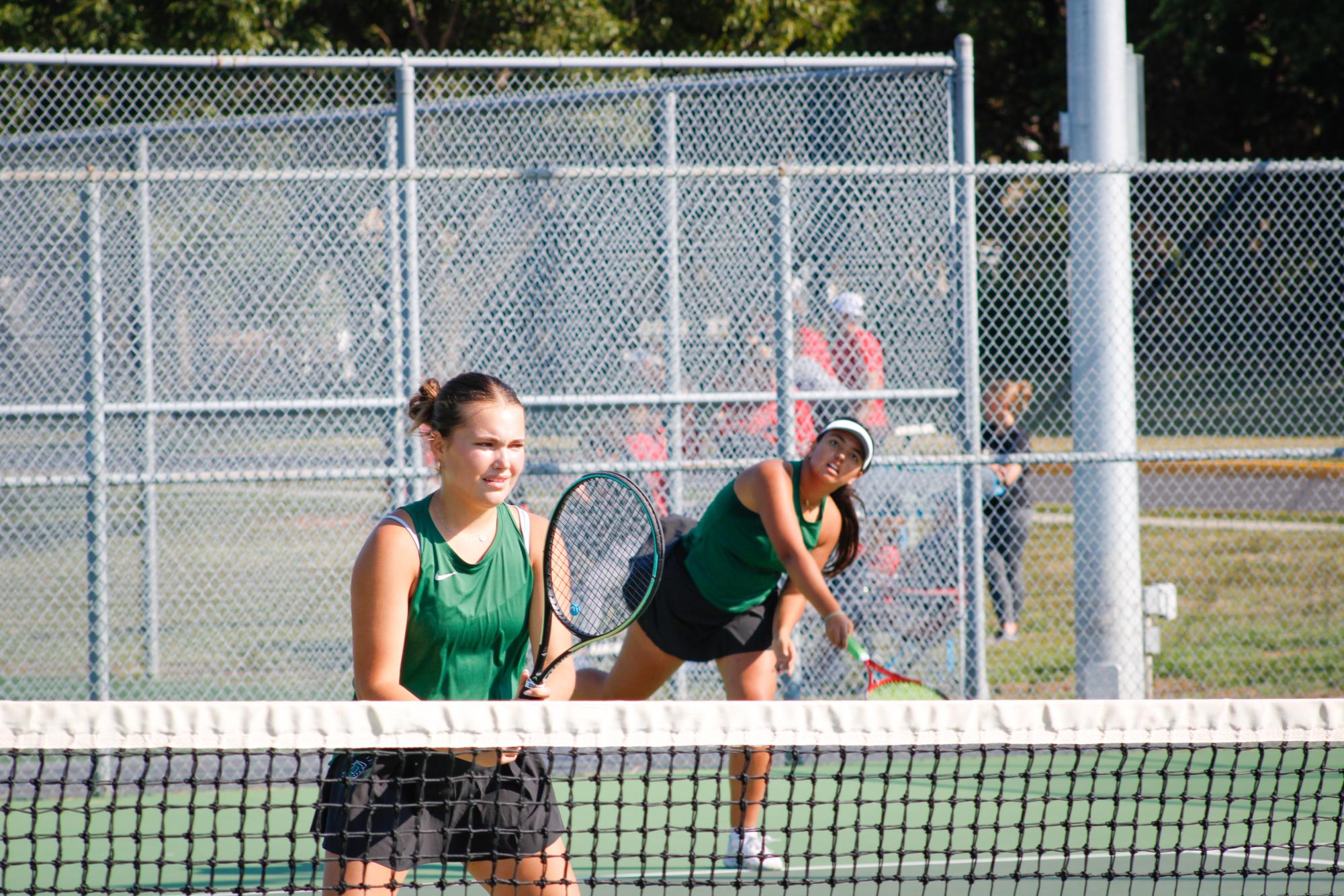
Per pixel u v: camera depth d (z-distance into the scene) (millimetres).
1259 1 62875
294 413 19203
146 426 19281
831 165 18344
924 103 19922
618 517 13516
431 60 17844
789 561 13234
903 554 19328
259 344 19266
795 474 13625
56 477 16703
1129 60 19859
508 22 39875
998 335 22281
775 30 44688
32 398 19562
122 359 19578
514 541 8992
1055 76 73312
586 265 19391
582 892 12844
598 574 13438
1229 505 42656
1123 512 19281
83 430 19719
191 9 34938
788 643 14117
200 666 20953
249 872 13492
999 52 75125
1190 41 64875
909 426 19547
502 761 8641
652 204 19484
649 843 14531
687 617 14094
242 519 21031
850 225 19688
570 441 19297
